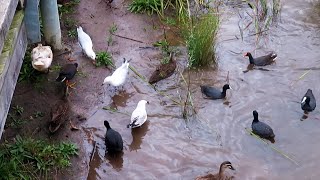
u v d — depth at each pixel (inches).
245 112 299.4
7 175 249.4
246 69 327.0
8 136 270.1
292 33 355.6
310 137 286.4
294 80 320.2
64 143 269.7
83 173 263.0
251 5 370.9
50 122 275.7
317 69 327.6
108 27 351.3
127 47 337.4
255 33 354.6
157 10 361.1
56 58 319.0
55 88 298.4
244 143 282.4
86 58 322.0
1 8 212.5
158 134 285.7
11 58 221.6
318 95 310.7
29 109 285.0
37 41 274.4
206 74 322.0
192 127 290.0
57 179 257.3
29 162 259.4
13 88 223.3
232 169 268.1
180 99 305.0
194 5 369.4
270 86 315.9
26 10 264.8
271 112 300.0
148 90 309.6
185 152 277.0
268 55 329.4
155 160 272.8
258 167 270.7
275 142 283.3
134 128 287.4
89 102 297.4
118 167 268.7
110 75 314.3
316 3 382.6
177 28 354.0
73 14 357.4
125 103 300.7
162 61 325.7
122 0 375.2
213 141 283.0
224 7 378.0
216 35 341.1
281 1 385.1
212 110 299.9
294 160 274.4
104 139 279.7
